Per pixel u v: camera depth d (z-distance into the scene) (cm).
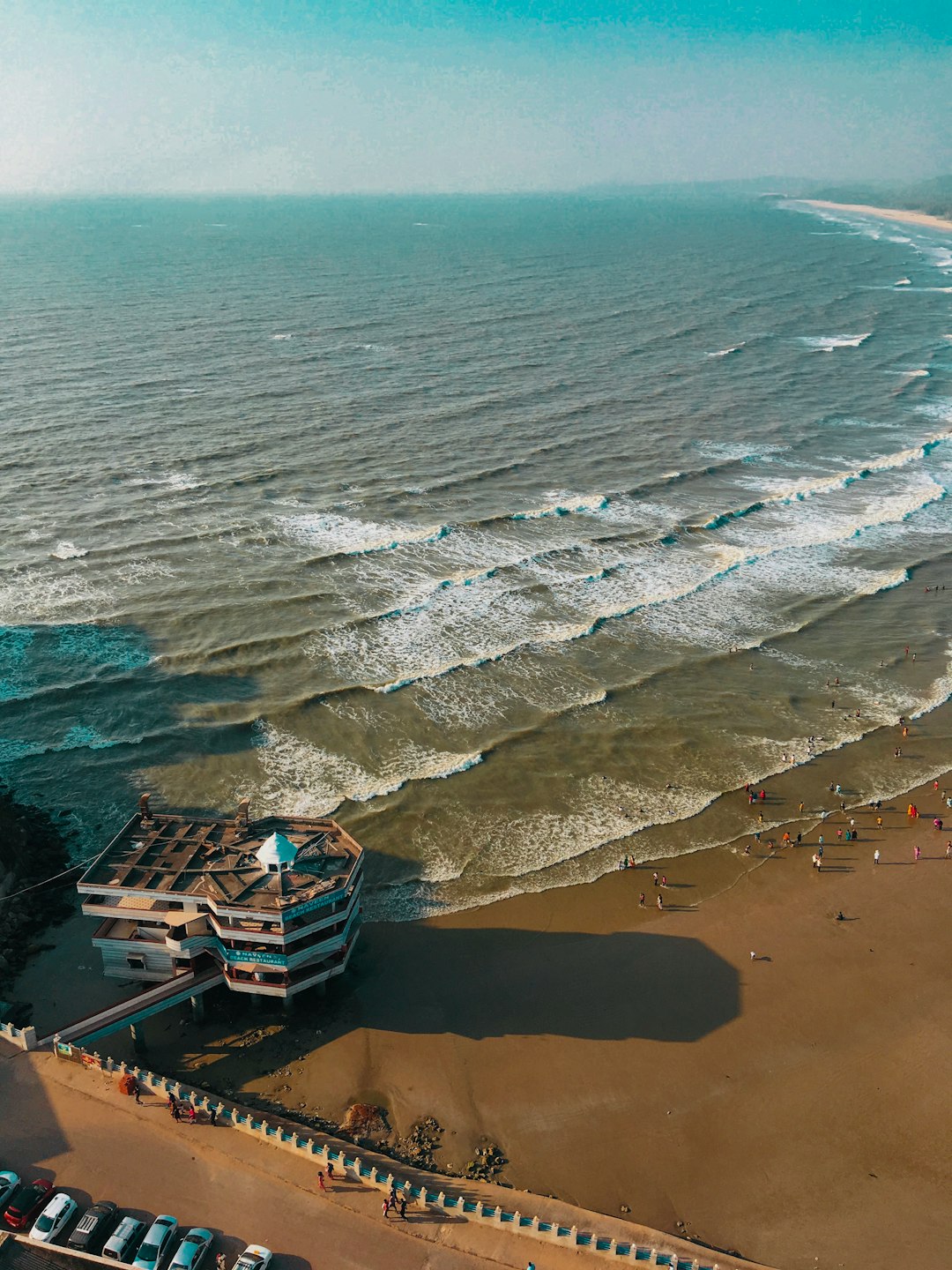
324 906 4584
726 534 10144
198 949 4584
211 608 8412
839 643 8225
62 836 5894
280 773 6512
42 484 10681
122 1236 3469
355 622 8250
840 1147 4141
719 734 7019
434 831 6047
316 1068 4475
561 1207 3800
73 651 7744
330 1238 3581
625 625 8388
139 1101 4109
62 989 4812
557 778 6544
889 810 6294
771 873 5753
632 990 4944
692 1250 3625
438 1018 4772
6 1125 3941
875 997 4916
